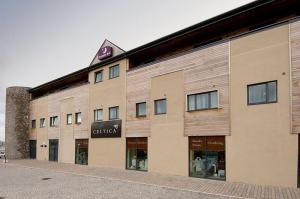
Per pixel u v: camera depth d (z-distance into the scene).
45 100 41.50
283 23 16.56
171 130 22.59
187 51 21.84
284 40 16.45
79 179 21.53
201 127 20.42
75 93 34.72
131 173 23.67
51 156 39.28
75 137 34.16
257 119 17.31
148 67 25.09
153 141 24.06
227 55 19.14
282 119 16.23
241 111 18.12
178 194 15.27
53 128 38.97
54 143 38.62
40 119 42.75
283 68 16.38
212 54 20.08
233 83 18.67
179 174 21.73
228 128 18.72
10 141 44.97
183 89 21.92
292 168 15.69
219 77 19.52
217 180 19.02
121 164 27.23
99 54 31.30
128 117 26.84
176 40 23.56
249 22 20.27
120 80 28.17
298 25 15.91
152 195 15.20
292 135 15.78
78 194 15.91
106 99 29.83
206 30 21.62
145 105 25.30
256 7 18.23
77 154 33.81
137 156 25.70
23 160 41.16
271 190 15.15
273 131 16.56
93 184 19.12
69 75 35.81
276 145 16.39
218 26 20.94
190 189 16.12
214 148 19.59
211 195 14.71
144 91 25.33
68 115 36.03
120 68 28.31
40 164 34.03
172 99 22.73
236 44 18.70
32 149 44.94
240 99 18.23
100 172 24.94
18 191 17.14
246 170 17.62
